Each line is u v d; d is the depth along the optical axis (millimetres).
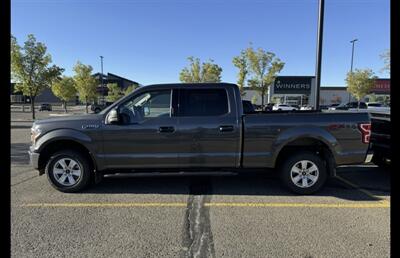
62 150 5324
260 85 29734
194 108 5281
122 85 75688
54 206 4664
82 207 4633
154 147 5223
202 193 5336
